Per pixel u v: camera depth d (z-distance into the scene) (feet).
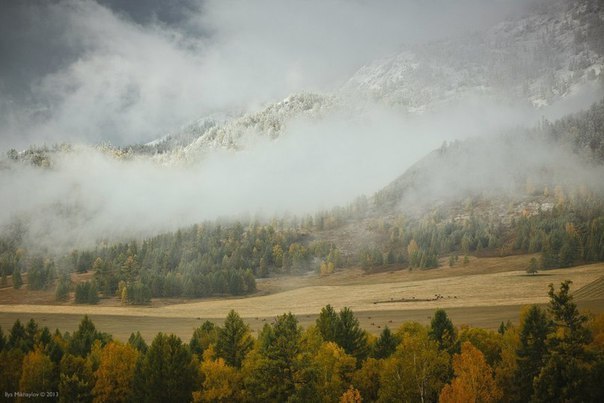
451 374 174.70
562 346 160.04
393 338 214.07
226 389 178.19
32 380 195.11
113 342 210.38
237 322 211.20
